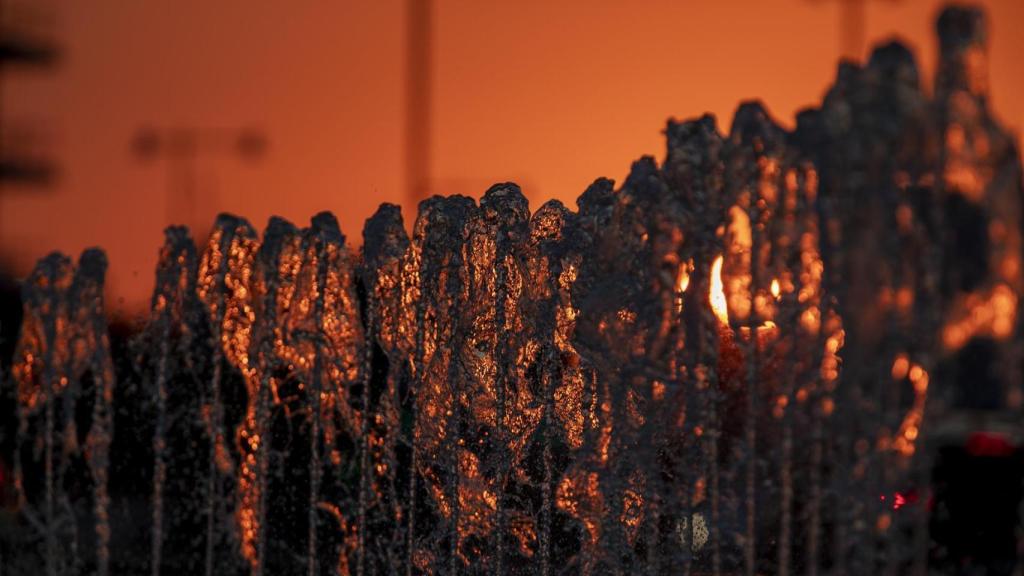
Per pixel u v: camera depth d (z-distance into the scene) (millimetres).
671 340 15617
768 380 14594
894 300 13453
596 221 16859
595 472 16141
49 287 19453
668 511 15695
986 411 13141
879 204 13500
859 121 13602
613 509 16078
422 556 17828
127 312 19062
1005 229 12992
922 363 13352
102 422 19094
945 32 13102
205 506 18562
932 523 13461
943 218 13203
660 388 15672
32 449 19203
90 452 19047
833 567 14172
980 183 13062
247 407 18453
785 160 14508
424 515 17875
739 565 15023
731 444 15047
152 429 18828
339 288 18250
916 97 13336
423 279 18031
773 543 14648
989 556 13297
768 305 14570
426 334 17984
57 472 19109
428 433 17906
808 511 14336
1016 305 12953
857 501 13859
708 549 15430
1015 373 12938
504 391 17656
